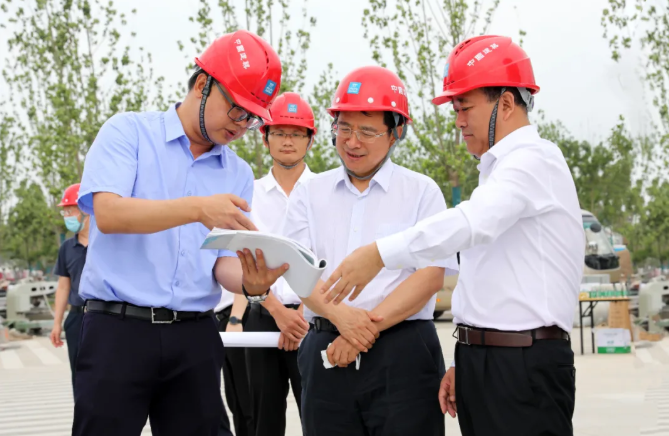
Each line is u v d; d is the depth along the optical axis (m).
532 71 3.01
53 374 11.27
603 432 5.89
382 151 3.48
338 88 3.50
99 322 2.99
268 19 19.00
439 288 3.45
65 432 7.02
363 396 3.40
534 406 2.83
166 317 3.02
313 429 3.50
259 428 4.64
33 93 23.38
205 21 18.42
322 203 3.63
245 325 4.79
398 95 3.43
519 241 2.88
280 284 4.62
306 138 4.93
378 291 3.44
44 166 21.48
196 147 3.20
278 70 3.08
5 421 7.61
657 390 6.66
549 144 2.95
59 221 23.25
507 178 2.81
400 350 3.38
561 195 2.89
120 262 3.01
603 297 11.17
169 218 2.81
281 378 4.64
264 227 4.94
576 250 2.91
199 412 3.11
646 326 9.62
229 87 2.98
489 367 2.88
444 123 19.56
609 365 9.70
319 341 3.48
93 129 20.64
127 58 20.28
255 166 20.16
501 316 2.88
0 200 30.88
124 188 2.94
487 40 3.00
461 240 2.75
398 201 3.54
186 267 3.07
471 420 2.97
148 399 3.05
